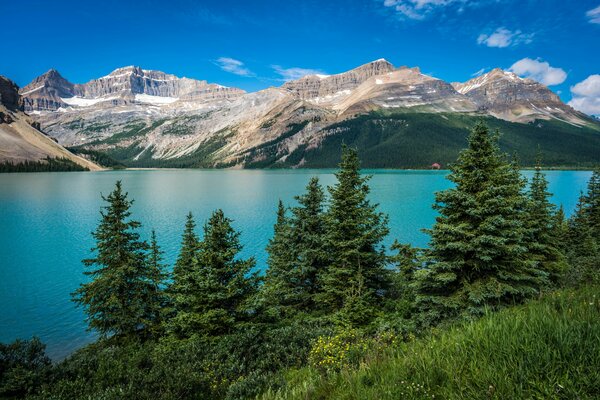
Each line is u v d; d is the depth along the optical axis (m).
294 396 5.67
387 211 98.81
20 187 165.25
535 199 26.56
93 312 22.25
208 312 16.58
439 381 4.01
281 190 160.12
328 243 22.66
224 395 9.45
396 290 26.48
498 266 15.39
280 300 26.14
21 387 9.14
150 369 10.53
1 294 40.22
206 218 87.00
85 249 60.84
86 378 9.76
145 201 121.25
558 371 3.36
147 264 24.14
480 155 16.55
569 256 30.22
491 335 4.21
